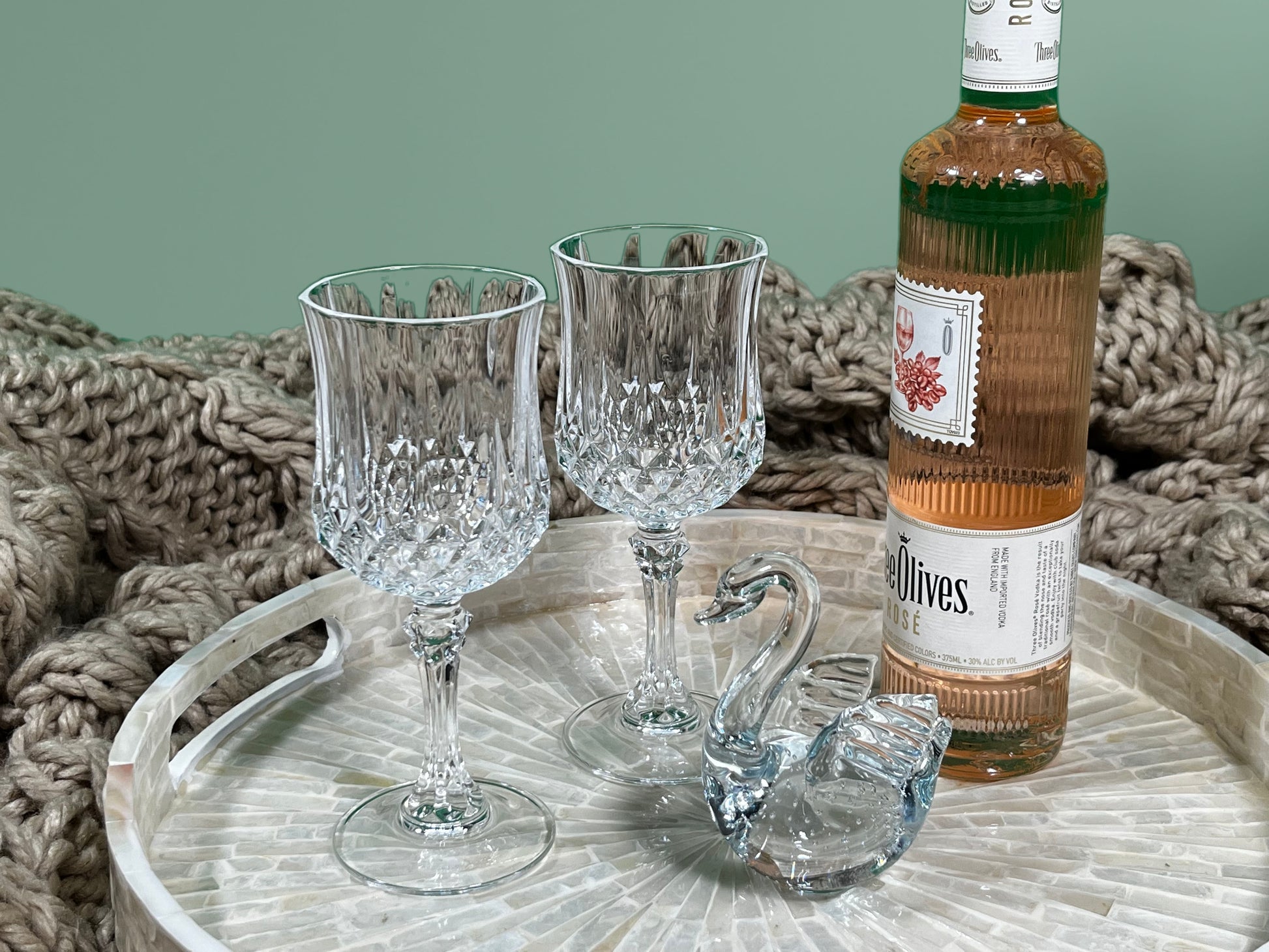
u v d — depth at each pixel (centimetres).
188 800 77
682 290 74
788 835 66
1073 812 75
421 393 65
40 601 83
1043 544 75
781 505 105
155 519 99
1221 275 179
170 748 77
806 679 76
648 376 76
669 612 85
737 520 98
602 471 78
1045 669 77
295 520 100
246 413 99
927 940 65
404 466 66
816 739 68
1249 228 177
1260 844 72
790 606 67
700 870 71
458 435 66
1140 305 101
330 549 70
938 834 73
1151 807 76
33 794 76
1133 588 88
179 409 99
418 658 73
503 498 68
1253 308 116
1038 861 71
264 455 99
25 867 71
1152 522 97
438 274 75
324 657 90
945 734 68
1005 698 77
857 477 102
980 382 72
